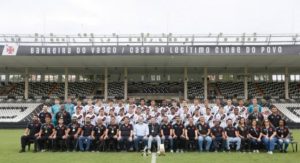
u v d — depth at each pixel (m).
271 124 17.08
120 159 14.48
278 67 39.56
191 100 37.03
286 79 39.75
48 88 43.19
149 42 33.12
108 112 18.50
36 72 43.31
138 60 35.62
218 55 32.62
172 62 36.59
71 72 43.28
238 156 15.38
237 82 42.66
